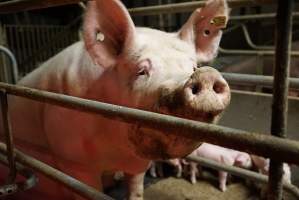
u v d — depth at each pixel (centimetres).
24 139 237
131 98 155
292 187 197
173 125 76
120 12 157
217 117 113
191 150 138
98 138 187
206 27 177
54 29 624
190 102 106
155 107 132
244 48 541
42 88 211
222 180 284
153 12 232
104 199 104
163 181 306
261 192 268
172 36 174
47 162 224
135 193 233
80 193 114
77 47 211
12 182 145
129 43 162
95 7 154
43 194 232
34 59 571
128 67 160
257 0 174
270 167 68
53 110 198
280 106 67
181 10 220
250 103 258
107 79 176
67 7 754
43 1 153
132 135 157
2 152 163
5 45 416
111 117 92
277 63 67
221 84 106
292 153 58
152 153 152
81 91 188
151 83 144
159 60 151
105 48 165
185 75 136
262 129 254
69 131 192
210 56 182
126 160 196
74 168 203
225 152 295
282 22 65
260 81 189
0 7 185
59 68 206
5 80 401
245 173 227
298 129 238
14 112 239
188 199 270
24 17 741
